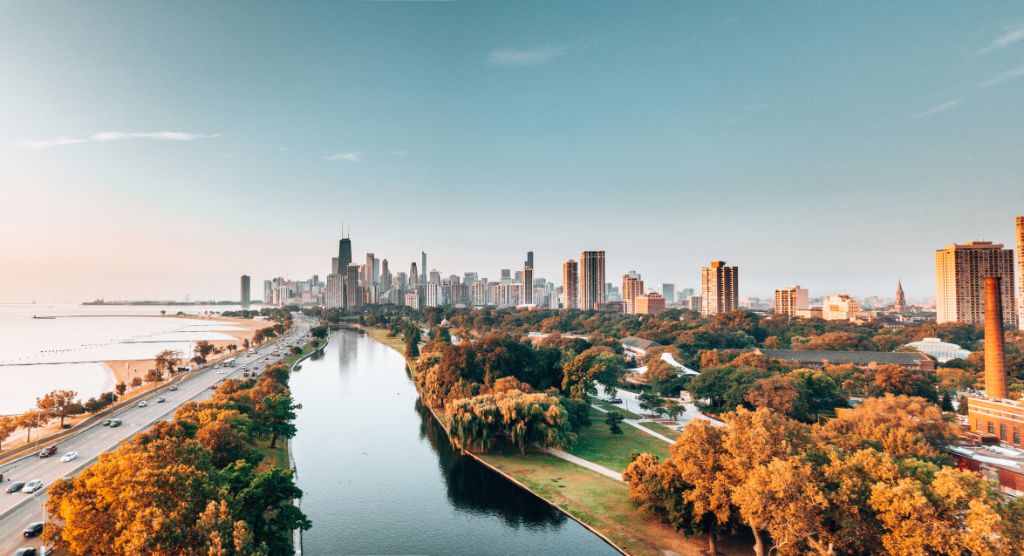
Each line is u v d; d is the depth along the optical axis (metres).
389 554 80.06
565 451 123.81
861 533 60.56
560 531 87.69
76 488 61.28
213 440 89.12
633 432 140.50
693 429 79.56
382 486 107.62
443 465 120.00
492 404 128.25
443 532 87.62
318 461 123.44
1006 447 115.06
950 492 56.53
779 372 182.50
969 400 129.25
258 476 69.00
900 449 87.19
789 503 62.19
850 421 107.25
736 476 72.31
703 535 81.69
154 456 64.12
